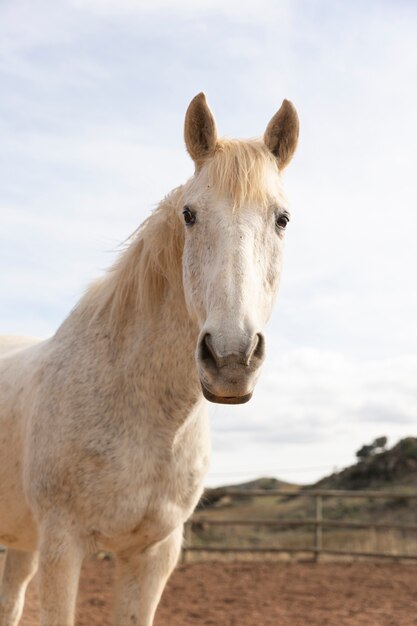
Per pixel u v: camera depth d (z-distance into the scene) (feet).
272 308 9.53
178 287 10.16
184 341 10.14
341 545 44.04
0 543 12.54
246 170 9.33
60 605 9.81
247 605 23.66
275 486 73.20
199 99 9.91
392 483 67.51
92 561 33.50
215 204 9.17
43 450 10.37
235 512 61.26
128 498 10.03
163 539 10.59
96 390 10.36
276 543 48.96
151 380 10.23
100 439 10.07
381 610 22.89
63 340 11.24
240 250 8.82
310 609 23.04
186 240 9.54
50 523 10.09
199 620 21.18
